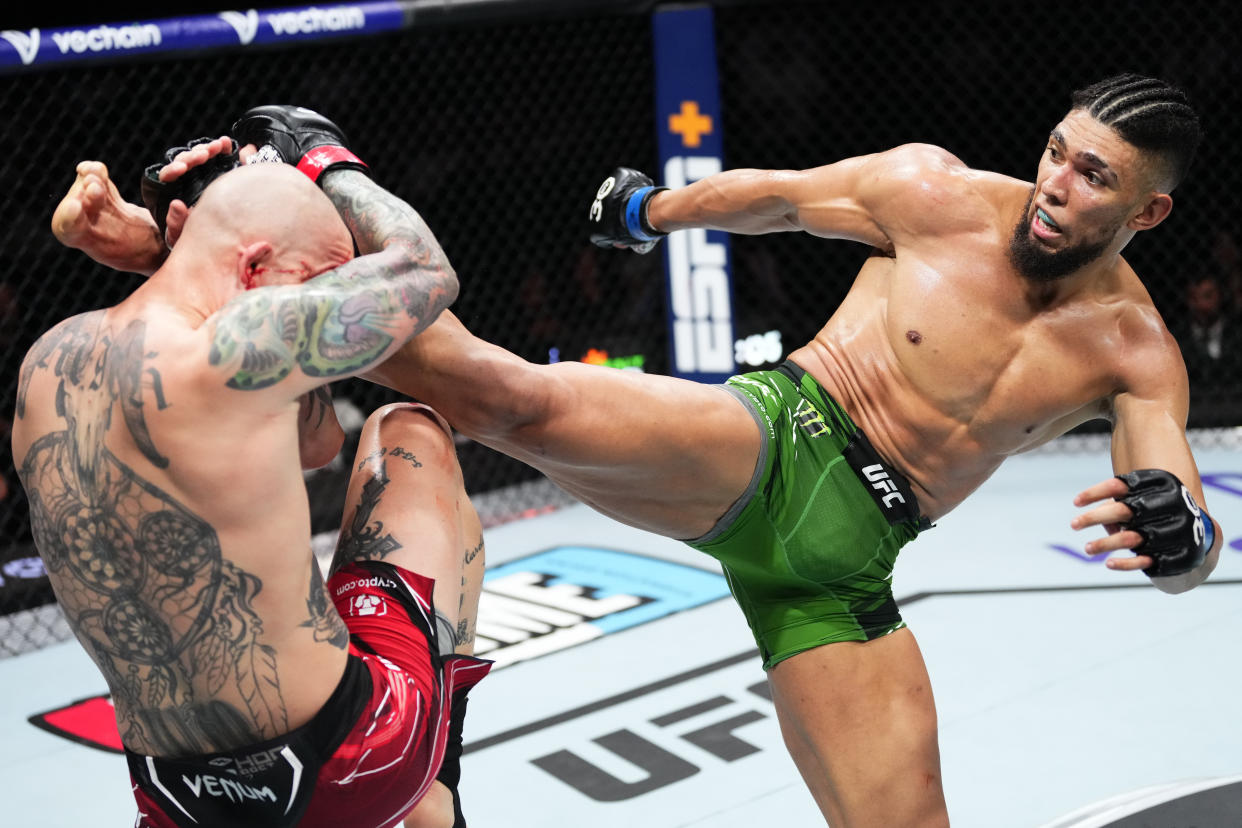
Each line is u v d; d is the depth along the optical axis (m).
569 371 1.81
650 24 4.75
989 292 2.00
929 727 2.02
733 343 4.89
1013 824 2.54
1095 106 1.83
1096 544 1.66
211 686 1.37
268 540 1.35
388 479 1.64
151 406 1.31
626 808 2.72
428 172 5.49
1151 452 1.87
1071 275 1.95
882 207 2.09
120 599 1.37
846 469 2.03
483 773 2.93
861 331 2.11
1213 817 2.42
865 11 5.90
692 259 4.84
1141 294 2.02
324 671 1.41
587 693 3.32
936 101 5.85
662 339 5.58
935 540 4.34
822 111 5.92
